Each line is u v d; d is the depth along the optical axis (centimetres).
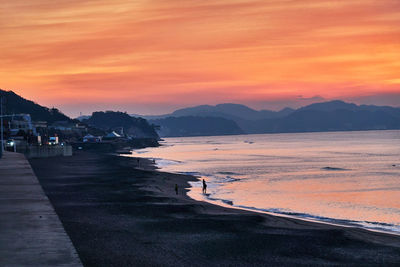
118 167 10419
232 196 6494
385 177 9625
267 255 2486
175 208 4216
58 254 1494
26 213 2091
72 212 3791
